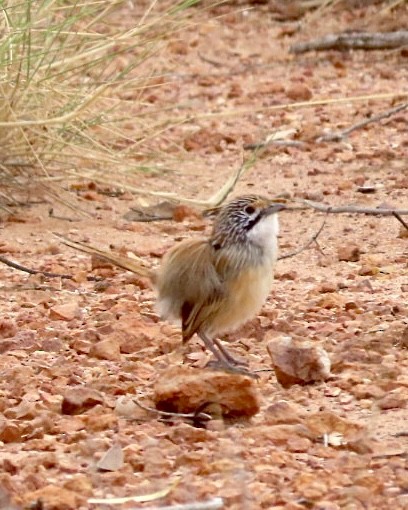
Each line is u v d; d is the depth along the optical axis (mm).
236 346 11188
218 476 8148
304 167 18484
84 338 11406
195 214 16391
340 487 7902
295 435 8836
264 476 8062
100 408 9500
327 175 18016
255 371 10516
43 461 8375
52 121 15188
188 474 8172
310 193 16859
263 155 19094
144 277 12320
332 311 12086
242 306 10352
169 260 10586
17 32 15328
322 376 10094
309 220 15922
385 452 8555
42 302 12789
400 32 24828
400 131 20078
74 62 16672
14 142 16078
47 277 13727
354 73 23875
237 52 25750
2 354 11070
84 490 7906
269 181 17875
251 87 23328
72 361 10836
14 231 15656
